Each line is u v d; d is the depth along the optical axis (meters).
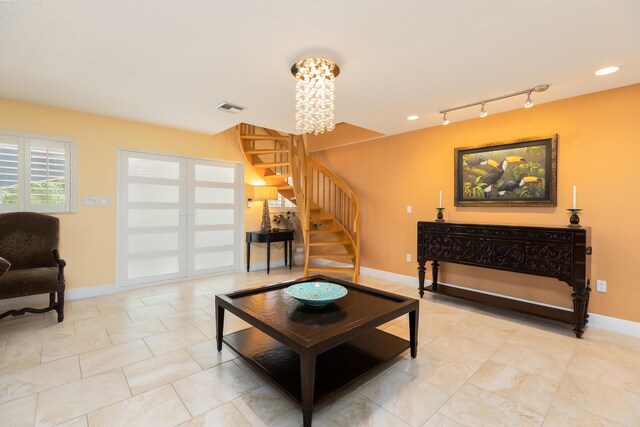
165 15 1.75
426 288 3.83
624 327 2.80
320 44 2.07
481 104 3.22
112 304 3.50
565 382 2.04
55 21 1.81
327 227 5.29
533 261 2.93
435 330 2.86
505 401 1.84
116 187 3.95
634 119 2.74
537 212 3.29
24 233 3.16
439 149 4.10
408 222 4.48
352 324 1.85
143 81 2.70
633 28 1.84
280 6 1.67
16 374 2.06
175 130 4.44
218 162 4.96
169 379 2.04
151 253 4.32
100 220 3.84
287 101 3.19
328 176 5.13
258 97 3.08
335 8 1.69
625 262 2.80
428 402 1.83
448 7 1.67
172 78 2.63
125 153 4.05
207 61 2.32
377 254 4.92
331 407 1.78
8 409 1.72
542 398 1.87
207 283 4.45
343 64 2.35
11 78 2.65
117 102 3.27
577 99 3.03
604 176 2.89
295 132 4.46
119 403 1.79
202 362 2.26
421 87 2.79
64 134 3.56
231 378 2.06
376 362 2.06
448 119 3.80
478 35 1.95
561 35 1.93
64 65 2.39
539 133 3.26
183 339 2.62
